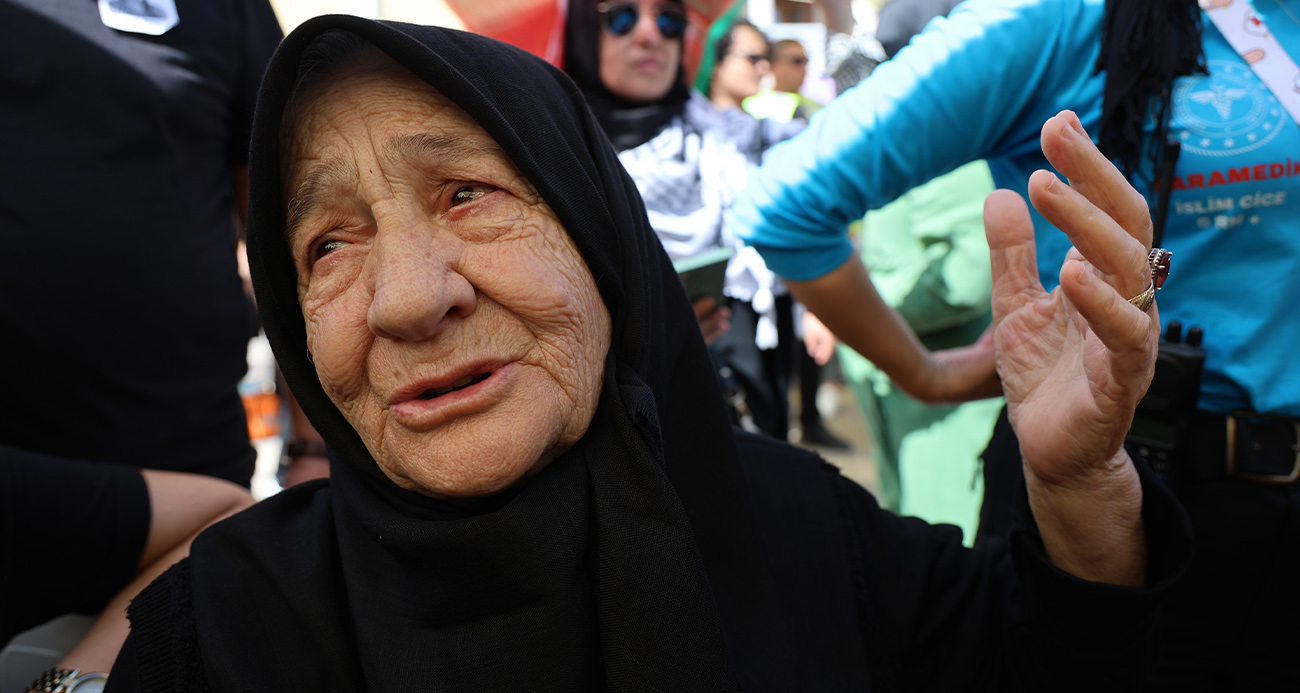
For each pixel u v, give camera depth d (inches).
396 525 34.3
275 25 70.7
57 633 51.5
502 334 33.6
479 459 32.4
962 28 46.9
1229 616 47.4
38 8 56.2
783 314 111.4
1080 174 29.7
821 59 160.4
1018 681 41.0
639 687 32.8
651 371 38.9
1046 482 36.3
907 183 51.6
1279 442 45.0
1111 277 29.7
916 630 42.8
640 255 38.2
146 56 59.6
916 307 101.2
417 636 33.8
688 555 34.1
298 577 36.8
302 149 34.9
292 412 74.5
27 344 56.4
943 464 103.7
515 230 34.2
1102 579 37.6
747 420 101.6
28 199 55.4
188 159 62.7
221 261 65.9
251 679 34.5
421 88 34.2
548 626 33.1
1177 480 46.2
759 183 56.4
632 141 99.2
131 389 59.8
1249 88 43.3
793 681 37.7
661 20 98.7
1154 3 43.6
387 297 31.1
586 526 34.5
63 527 45.3
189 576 38.1
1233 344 45.5
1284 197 43.2
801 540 42.8
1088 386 33.2
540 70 38.8
